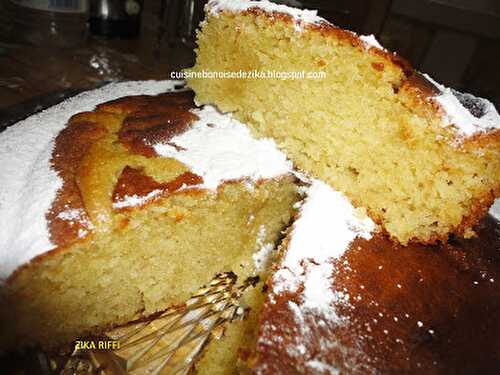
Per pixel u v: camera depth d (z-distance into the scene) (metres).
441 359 0.10
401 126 0.14
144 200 0.13
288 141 0.16
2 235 0.11
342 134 0.15
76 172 0.13
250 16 0.16
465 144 0.13
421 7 0.35
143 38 0.32
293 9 0.16
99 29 0.29
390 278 0.12
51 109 0.17
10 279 0.11
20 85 0.21
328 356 0.10
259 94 0.17
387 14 0.35
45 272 0.11
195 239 0.15
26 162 0.14
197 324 0.13
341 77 0.15
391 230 0.14
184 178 0.14
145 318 0.14
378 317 0.11
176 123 0.16
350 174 0.15
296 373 0.09
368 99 0.14
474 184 0.13
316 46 0.15
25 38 0.26
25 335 0.12
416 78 0.14
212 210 0.15
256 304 0.14
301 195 0.16
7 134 0.15
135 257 0.14
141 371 0.11
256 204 0.16
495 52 0.35
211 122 0.17
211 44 0.18
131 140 0.15
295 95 0.16
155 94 0.19
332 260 0.12
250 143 0.17
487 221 0.16
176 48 0.31
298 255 0.12
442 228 0.14
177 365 0.12
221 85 0.18
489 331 0.12
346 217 0.14
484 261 0.14
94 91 0.19
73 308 0.13
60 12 0.26
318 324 0.10
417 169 0.14
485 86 0.36
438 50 0.37
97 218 0.12
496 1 0.34
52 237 0.11
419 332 0.11
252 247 0.17
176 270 0.15
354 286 0.12
